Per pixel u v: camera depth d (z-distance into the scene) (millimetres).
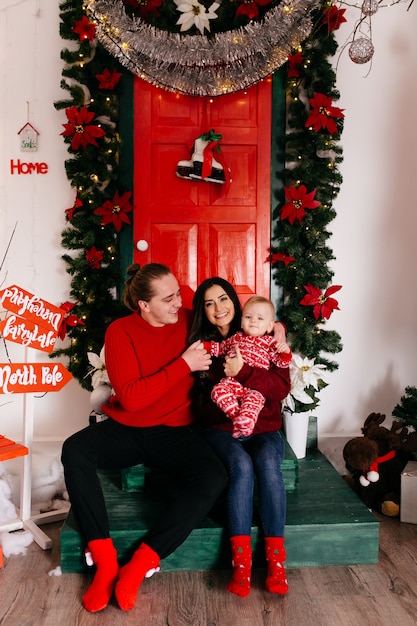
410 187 3168
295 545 2170
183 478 2236
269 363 2328
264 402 2256
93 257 2949
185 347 2365
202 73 2992
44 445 3100
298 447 2887
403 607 1922
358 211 3170
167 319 2275
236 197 3160
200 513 2031
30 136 3033
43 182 3072
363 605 1934
